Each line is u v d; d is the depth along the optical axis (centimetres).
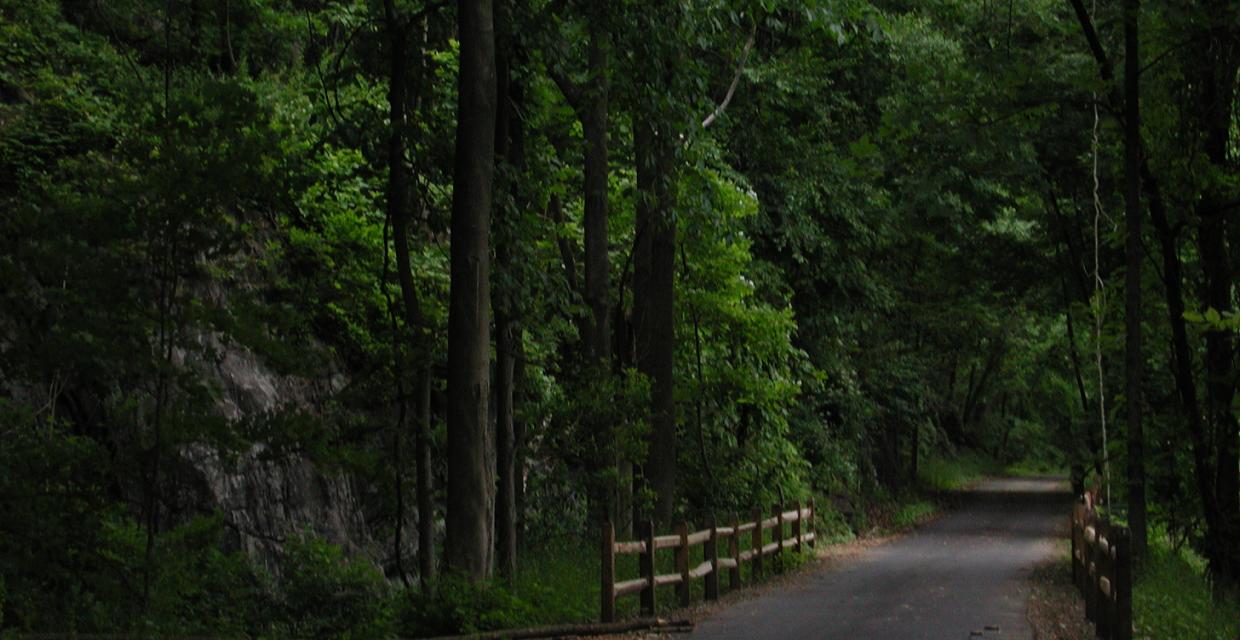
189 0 2369
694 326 2536
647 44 1727
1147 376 2717
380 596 1659
